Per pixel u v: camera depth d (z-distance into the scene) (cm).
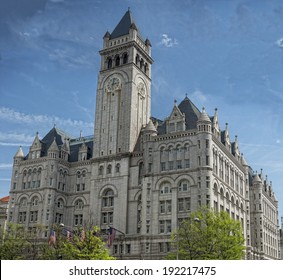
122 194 9825
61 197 10888
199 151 8869
